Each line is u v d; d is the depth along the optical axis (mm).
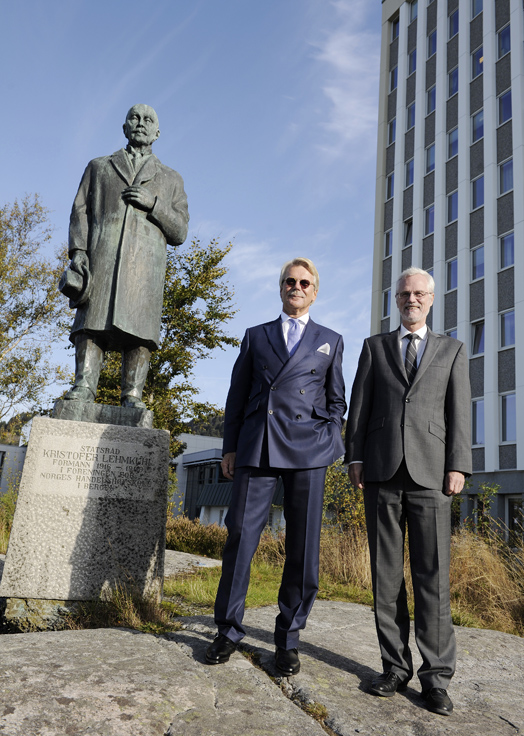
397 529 3057
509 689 3217
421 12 27547
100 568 4227
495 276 21156
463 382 3135
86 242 5152
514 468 19125
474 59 23969
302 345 3262
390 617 2982
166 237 5441
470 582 6500
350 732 2402
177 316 15516
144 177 5230
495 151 22156
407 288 3242
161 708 2385
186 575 6258
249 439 3100
